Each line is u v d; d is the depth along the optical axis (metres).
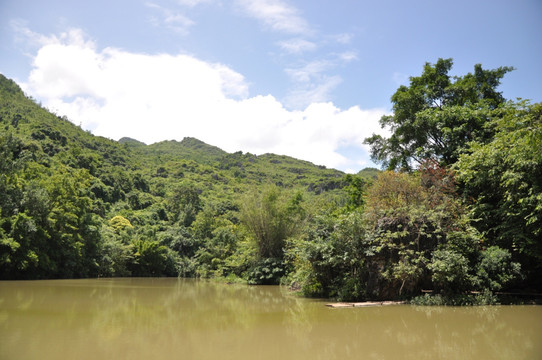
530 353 5.57
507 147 13.00
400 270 11.44
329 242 13.36
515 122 12.79
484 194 14.58
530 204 11.52
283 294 15.99
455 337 6.75
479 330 7.36
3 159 26.77
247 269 25.77
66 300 12.77
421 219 12.07
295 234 23.75
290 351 5.72
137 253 38.78
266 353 5.60
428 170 15.81
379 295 12.26
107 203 55.16
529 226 12.18
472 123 17.38
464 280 11.38
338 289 13.41
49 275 28.38
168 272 42.25
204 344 6.18
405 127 20.81
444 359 5.24
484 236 14.11
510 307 10.60
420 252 11.70
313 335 6.96
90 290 17.47
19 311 9.82
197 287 20.69
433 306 10.93
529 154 11.68
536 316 9.05
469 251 11.98
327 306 11.41
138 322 8.34
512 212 12.64
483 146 14.34
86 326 7.69
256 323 8.30
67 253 29.44
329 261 12.94
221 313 9.96
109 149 88.31
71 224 31.17
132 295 15.25
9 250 23.91
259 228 24.38
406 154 22.25
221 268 30.58
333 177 108.69
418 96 20.97
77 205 31.66
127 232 44.66
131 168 85.50
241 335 6.95
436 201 13.57
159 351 5.64
